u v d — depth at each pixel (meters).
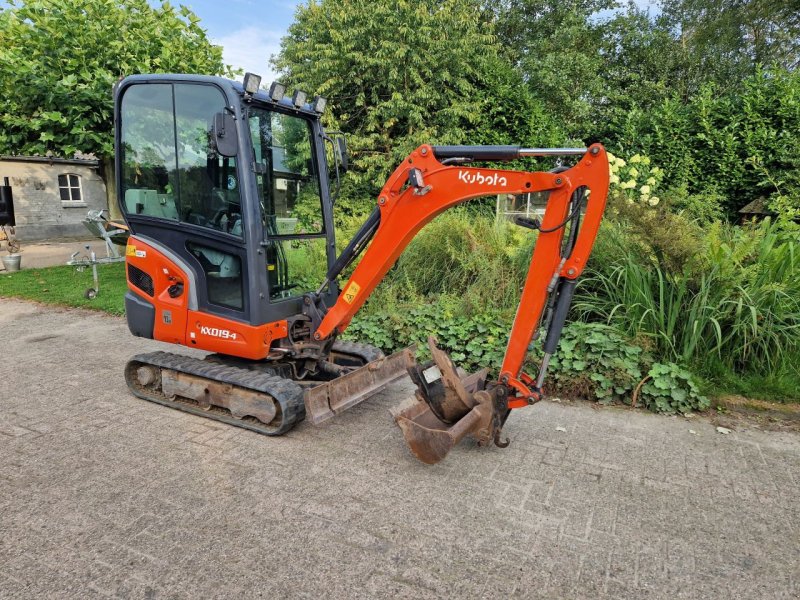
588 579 2.52
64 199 18.83
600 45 18.62
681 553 2.71
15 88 8.77
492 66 11.26
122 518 2.94
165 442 3.84
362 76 10.45
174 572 2.53
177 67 9.64
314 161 4.50
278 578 2.50
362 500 3.14
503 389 3.51
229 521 2.92
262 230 3.91
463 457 3.66
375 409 4.47
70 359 5.74
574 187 3.20
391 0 10.23
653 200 6.22
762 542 2.81
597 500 3.17
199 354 5.95
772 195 8.29
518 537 2.82
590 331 4.90
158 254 4.23
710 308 4.69
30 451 3.69
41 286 9.46
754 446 3.86
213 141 3.63
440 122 10.59
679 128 9.75
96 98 8.84
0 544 2.71
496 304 5.79
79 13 9.10
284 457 3.64
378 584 2.47
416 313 5.78
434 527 2.89
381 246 3.83
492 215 7.19
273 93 3.92
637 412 4.45
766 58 18.97
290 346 4.21
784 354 4.68
